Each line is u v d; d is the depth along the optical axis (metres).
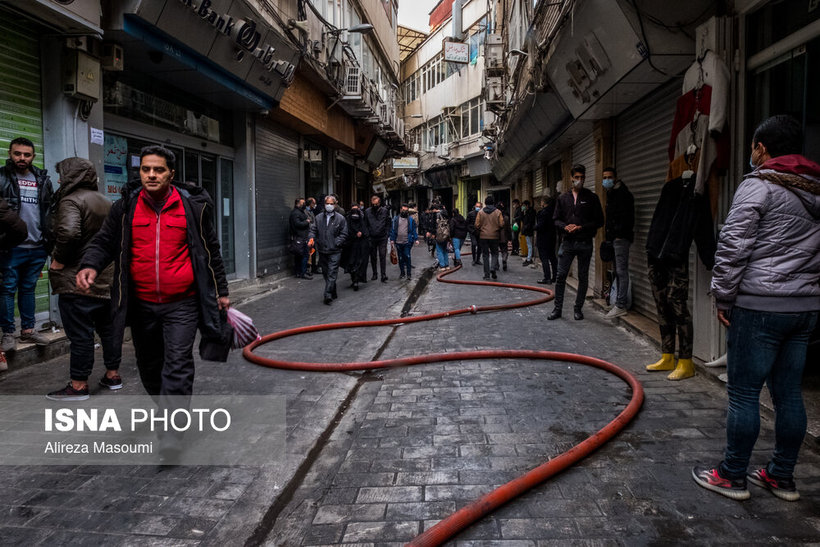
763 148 2.88
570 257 7.73
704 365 4.98
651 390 4.61
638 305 7.87
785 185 2.69
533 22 10.63
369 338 7.06
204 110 10.98
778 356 2.82
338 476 3.25
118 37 7.18
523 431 3.84
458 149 32.53
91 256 3.36
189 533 2.67
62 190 4.49
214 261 3.56
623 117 8.84
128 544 2.58
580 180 7.52
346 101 17.12
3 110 5.79
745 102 4.72
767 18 4.55
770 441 3.51
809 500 2.83
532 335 6.88
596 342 6.46
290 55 11.95
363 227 11.74
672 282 4.85
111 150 8.13
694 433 3.70
